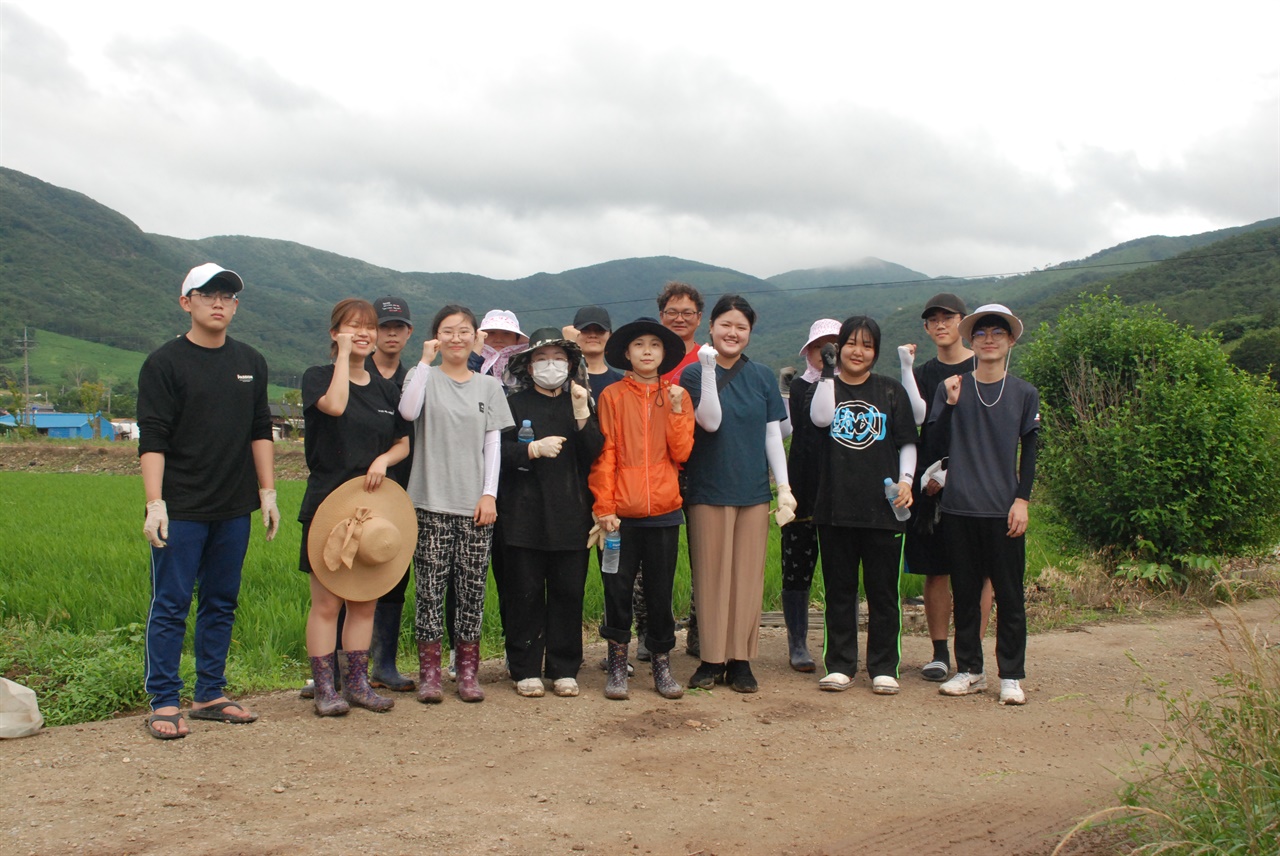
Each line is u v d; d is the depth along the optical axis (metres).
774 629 8.13
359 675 5.29
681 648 7.23
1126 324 10.88
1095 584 9.49
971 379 6.10
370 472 5.17
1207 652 7.18
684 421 5.64
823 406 6.07
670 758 4.66
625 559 5.64
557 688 5.71
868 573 6.07
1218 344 10.39
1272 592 9.56
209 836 3.56
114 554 10.43
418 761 4.48
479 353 6.23
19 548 11.29
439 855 3.46
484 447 5.52
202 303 4.76
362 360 5.31
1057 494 10.38
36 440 52.00
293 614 7.12
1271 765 3.41
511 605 5.71
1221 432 9.57
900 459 6.09
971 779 4.47
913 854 3.62
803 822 3.91
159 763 4.34
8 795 3.92
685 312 6.64
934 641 6.52
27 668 6.01
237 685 5.79
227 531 4.93
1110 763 4.71
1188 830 3.23
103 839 3.51
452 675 6.07
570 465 5.67
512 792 4.13
